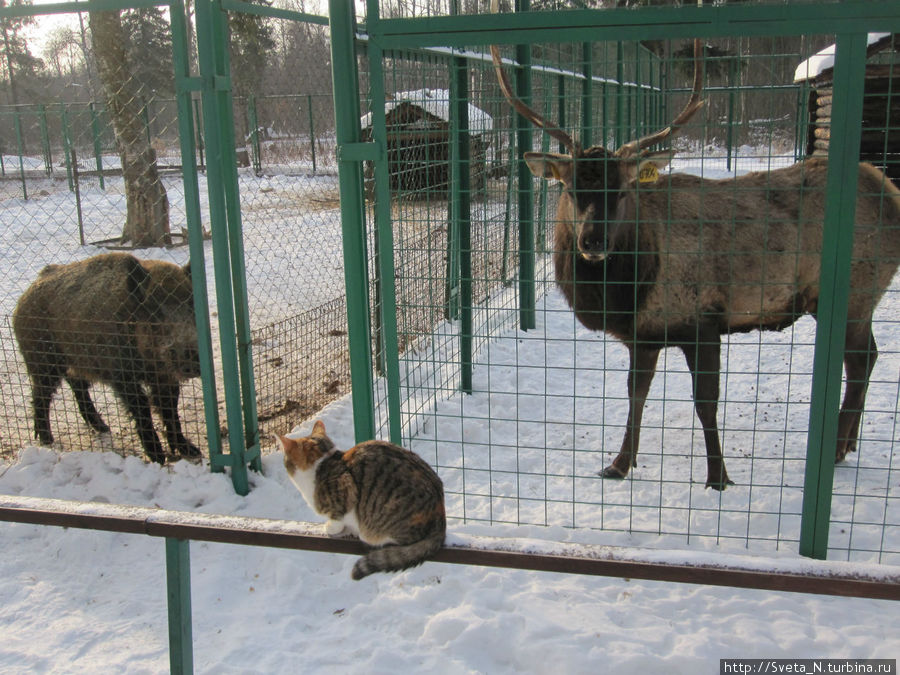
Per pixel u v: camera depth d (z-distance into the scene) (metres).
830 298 3.52
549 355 7.44
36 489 4.60
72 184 11.18
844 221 3.45
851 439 4.60
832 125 3.38
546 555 2.36
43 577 3.95
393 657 3.22
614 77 13.62
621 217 4.30
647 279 4.62
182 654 2.65
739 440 5.39
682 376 6.85
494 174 8.48
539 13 3.51
